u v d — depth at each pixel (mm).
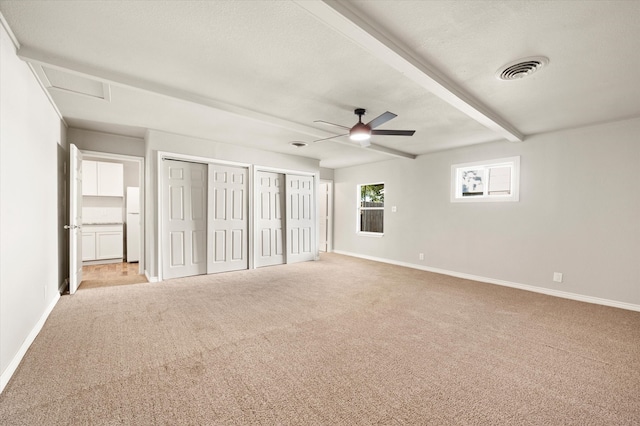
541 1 1582
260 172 5664
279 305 3393
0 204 1800
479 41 1964
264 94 2893
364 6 1647
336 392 1782
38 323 2596
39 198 2684
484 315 3135
